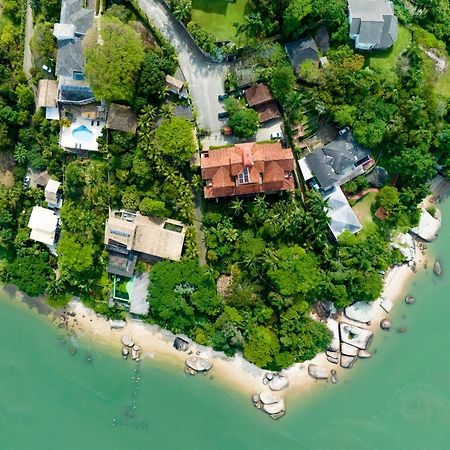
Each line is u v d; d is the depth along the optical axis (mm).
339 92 73562
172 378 80500
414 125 75438
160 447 79688
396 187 79438
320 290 77875
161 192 75812
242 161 71625
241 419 80375
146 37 73312
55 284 77875
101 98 70062
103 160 76750
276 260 74188
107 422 80125
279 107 75562
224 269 78125
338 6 72062
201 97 75188
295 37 74312
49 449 79188
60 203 78500
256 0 72750
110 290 79000
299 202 77250
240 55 74312
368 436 80750
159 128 72500
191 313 76188
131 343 80312
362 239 79125
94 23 70812
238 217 76688
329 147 76125
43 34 72438
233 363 80188
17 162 78188
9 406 80312
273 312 77812
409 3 79188
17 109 76500
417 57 75312
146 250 76500
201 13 73375
